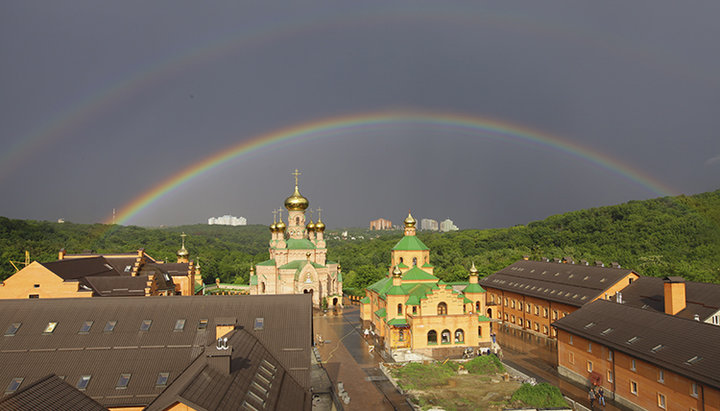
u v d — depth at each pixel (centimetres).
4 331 4609
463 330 7888
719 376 4369
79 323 4753
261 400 3525
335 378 6769
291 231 13462
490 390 6069
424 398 5803
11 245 16950
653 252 15300
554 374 6919
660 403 5097
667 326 5591
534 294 9612
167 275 9606
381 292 9031
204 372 3384
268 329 4906
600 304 7000
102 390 4075
